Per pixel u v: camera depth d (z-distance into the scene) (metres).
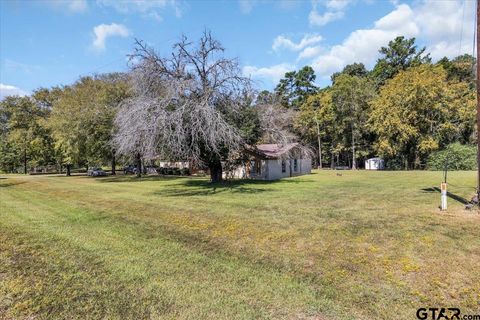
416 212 8.17
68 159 29.80
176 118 14.28
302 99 51.19
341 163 48.88
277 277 4.46
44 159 42.19
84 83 28.52
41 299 3.89
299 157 29.11
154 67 15.87
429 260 4.79
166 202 11.52
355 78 42.66
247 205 10.28
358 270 4.60
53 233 7.28
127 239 6.62
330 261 5.00
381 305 3.60
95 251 5.79
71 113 26.12
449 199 10.30
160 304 3.71
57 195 15.56
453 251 5.09
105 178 29.00
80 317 3.45
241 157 22.12
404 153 37.34
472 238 5.69
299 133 44.41
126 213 9.68
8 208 11.50
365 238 6.00
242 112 17.36
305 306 3.62
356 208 9.18
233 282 4.31
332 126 42.91
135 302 3.77
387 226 6.78
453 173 24.08
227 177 23.77
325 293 3.93
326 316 3.40
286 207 9.69
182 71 16.36
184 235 6.88
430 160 33.38
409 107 34.00
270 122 19.02
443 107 33.31
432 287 3.98
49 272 4.79
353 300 3.74
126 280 4.42
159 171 35.31
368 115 39.41
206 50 16.34
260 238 6.38
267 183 19.34
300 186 16.89
